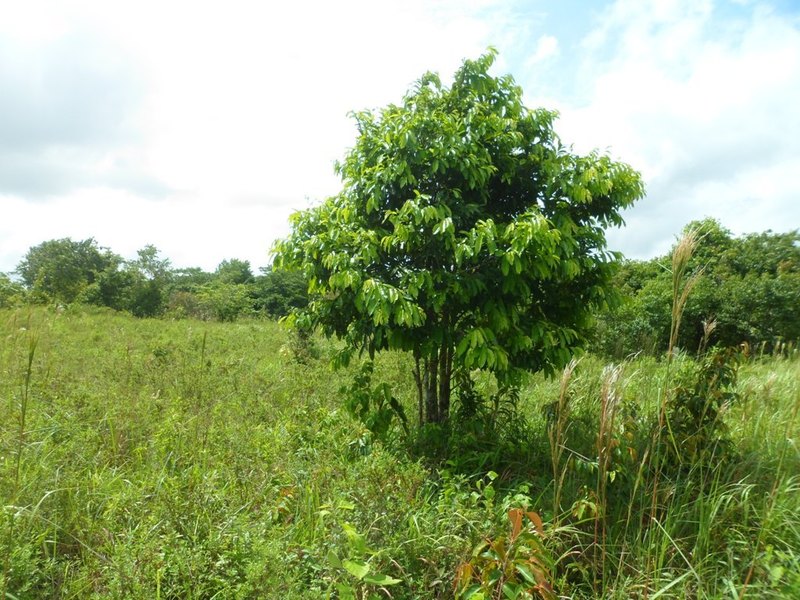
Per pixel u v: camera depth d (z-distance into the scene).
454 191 4.53
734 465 4.09
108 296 23.45
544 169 4.66
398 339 4.59
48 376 6.44
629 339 11.30
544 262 4.20
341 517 3.30
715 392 4.18
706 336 4.57
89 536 3.33
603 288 4.93
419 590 2.99
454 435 4.81
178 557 2.82
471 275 4.44
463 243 4.13
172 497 3.39
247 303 26.94
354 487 3.71
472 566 2.97
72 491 3.74
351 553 2.83
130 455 4.79
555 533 3.47
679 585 3.21
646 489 3.80
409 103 5.09
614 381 3.26
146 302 23.25
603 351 9.59
